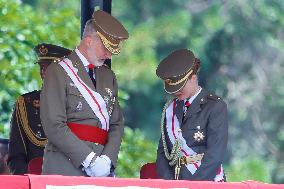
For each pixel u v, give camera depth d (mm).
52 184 14594
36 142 18906
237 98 43094
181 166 17375
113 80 17062
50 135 16391
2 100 28234
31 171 17891
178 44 42844
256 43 43906
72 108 16547
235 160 42500
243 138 42812
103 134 16688
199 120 17406
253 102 43125
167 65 17406
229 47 43531
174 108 17641
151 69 41375
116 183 14836
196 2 43812
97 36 16641
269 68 43781
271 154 42844
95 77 16828
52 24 30766
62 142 16297
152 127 41375
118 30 16688
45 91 16516
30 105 19031
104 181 14789
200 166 17234
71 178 14695
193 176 17266
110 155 16594
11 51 28938
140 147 30062
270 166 42625
